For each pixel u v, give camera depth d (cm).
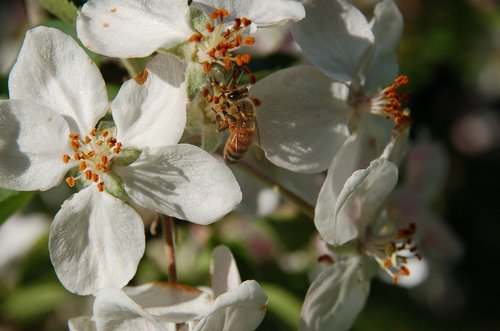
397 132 22
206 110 20
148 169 20
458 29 38
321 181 25
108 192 20
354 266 23
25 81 20
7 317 31
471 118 47
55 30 20
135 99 20
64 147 20
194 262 28
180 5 21
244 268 27
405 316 31
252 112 21
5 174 20
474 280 45
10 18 38
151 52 20
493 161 47
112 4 20
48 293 31
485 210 46
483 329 43
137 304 19
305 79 21
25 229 32
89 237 20
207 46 20
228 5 21
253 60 27
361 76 22
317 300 22
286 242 29
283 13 20
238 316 20
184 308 20
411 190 28
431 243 30
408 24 37
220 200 20
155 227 22
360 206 22
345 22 22
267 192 27
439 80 42
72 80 20
